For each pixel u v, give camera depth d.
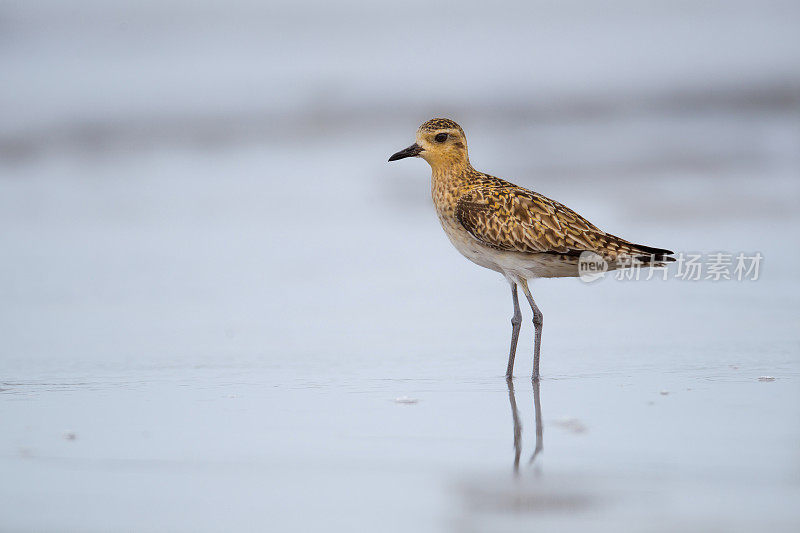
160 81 35.06
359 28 43.25
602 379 10.41
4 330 12.99
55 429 8.70
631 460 7.73
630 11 45.59
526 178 22.69
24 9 41.22
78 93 33.03
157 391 10.09
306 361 11.40
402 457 7.91
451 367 11.10
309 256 17.41
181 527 6.56
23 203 21.72
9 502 6.97
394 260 17.12
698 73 35.47
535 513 6.71
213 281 15.78
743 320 12.95
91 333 12.83
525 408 9.34
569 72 36.38
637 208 19.52
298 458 7.89
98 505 6.92
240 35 41.69
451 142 11.75
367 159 25.67
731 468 7.49
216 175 24.38
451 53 39.34
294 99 32.62
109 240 18.61
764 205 19.42
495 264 11.47
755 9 45.25
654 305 13.94
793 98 31.23
